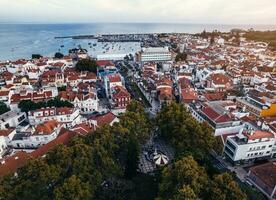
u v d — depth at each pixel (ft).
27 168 230.07
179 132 325.01
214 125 360.69
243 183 282.56
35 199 216.54
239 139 318.45
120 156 298.76
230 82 600.39
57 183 233.76
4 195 212.43
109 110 502.79
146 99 561.02
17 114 445.37
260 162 326.44
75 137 296.92
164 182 226.17
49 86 581.94
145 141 347.77
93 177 237.45
